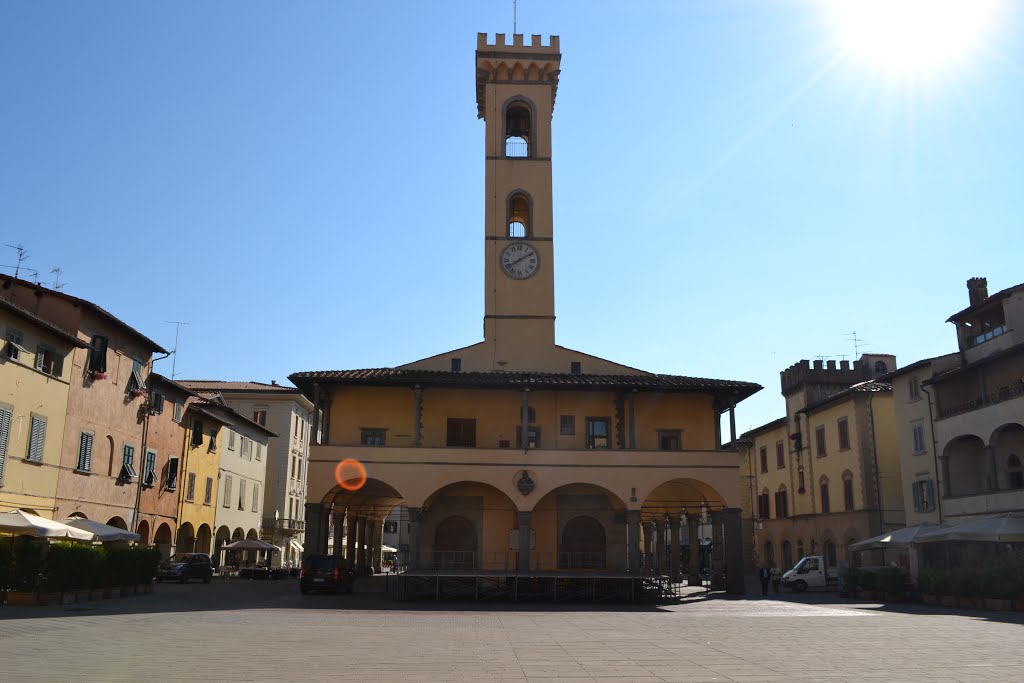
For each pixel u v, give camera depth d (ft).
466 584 117.70
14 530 90.53
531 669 45.39
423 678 41.63
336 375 128.36
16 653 48.52
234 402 227.81
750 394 137.39
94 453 127.54
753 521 226.99
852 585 126.62
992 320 132.87
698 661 49.24
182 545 169.78
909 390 151.43
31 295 120.88
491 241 149.07
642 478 125.29
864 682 41.45
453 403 136.05
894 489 166.50
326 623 73.26
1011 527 104.94
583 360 143.74
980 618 84.28
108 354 132.36
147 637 58.29
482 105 166.61
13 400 105.50
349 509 151.43
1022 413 117.08
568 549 134.00
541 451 124.67
